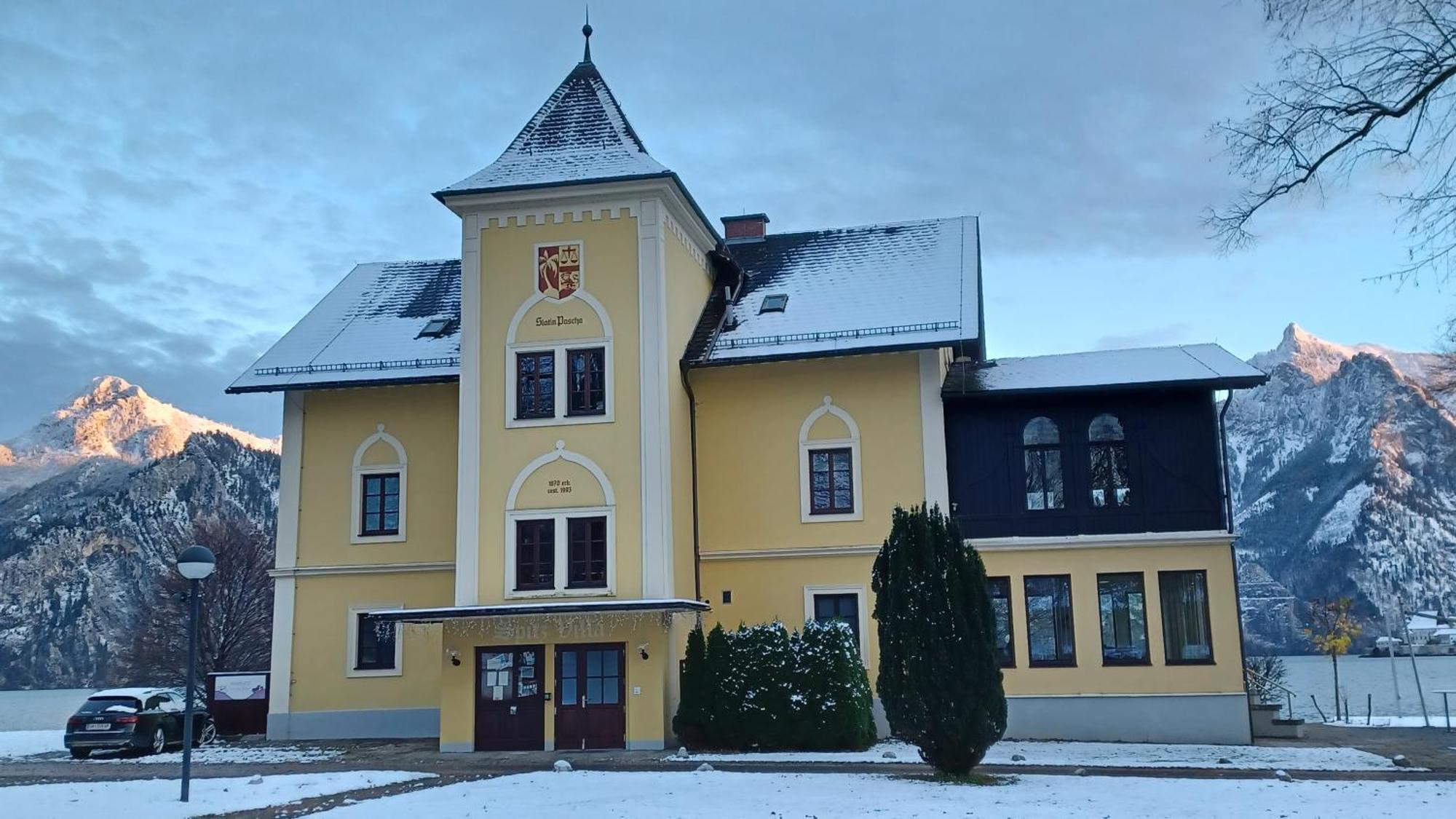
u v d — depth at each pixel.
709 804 16.03
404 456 30.69
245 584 57.03
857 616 28.11
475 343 27.55
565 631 25.88
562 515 26.56
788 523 28.64
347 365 31.06
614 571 26.11
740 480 29.05
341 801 17.42
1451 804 15.55
